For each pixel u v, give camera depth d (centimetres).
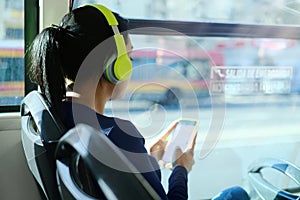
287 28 219
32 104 114
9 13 172
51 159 97
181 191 114
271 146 225
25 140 119
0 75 174
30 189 173
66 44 110
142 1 187
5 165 170
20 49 175
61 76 111
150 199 74
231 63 207
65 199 88
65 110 108
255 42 213
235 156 217
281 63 223
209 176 212
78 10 113
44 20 169
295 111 230
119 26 114
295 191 206
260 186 174
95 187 85
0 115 170
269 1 212
